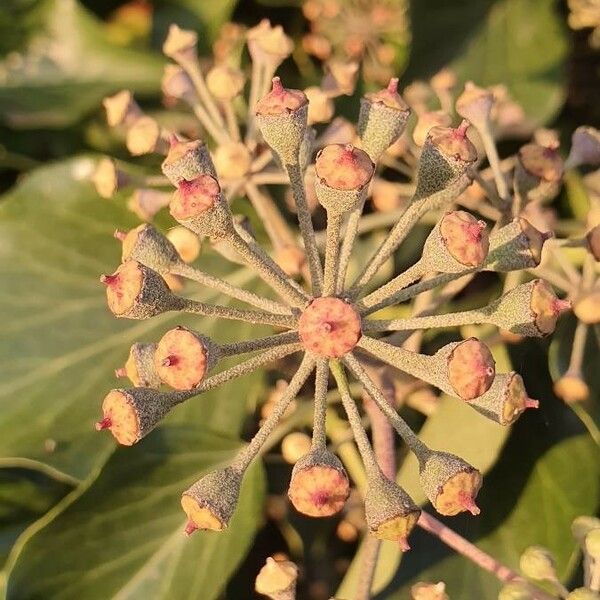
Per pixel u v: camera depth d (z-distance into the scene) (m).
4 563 0.14
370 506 0.09
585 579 0.12
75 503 0.13
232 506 0.10
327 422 0.14
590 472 0.13
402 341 0.12
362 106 0.11
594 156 0.13
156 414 0.10
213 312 0.10
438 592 0.11
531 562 0.12
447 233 0.10
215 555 0.13
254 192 0.13
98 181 0.13
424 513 0.12
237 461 0.10
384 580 0.13
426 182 0.10
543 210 0.15
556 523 0.13
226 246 0.11
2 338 0.14
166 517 0.13
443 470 0.10
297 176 0.10
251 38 0.14
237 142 0.13
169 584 0.13
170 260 0.10
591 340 0.13
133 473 0.13
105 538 0.13
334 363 0.10
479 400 0.10
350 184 0.09
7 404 0.14
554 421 0.14
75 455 0.14
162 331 0.14
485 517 0.13
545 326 0.10
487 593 0.13
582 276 0.13
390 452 0.12
